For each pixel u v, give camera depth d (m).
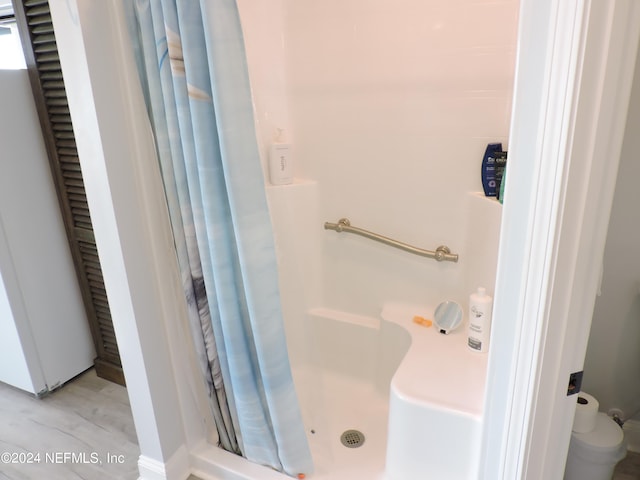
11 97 1.79
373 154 1.75
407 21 1.55
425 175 1.67
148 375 1.41
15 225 1.88
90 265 2.04
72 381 2.22
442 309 1.66
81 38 1.08
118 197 1.22
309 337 2.05
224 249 1.23
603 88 0.67
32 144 1.89
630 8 0.63
